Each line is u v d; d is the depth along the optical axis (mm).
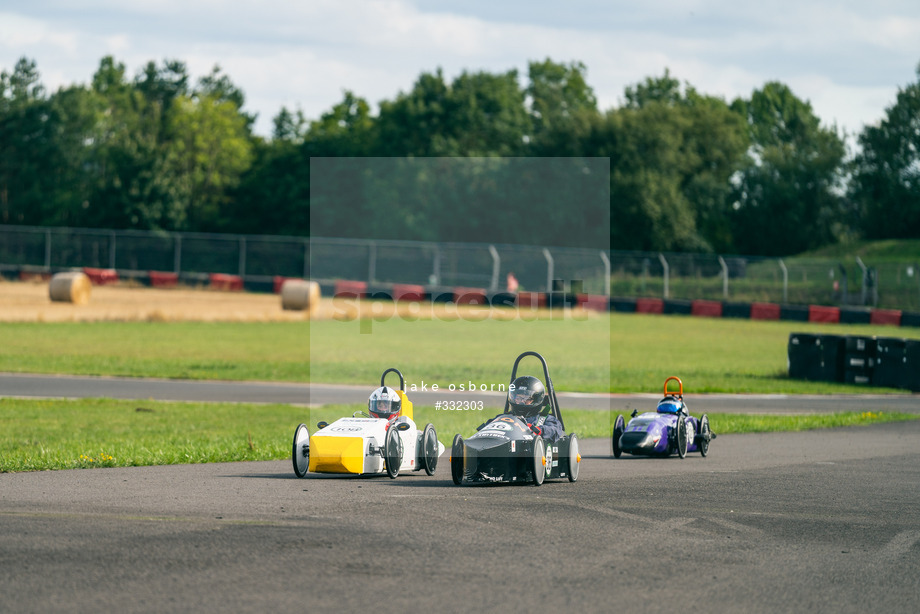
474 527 35562
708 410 100250
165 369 127562
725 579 28906
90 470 52406
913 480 52406
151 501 40688
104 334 168375
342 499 41531
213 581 27609
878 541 35031
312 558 30344
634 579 28609
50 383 111875
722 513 39969
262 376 122250
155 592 26453
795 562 31375
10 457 56312
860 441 75625
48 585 27000
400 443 49562
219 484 46438
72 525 35094
